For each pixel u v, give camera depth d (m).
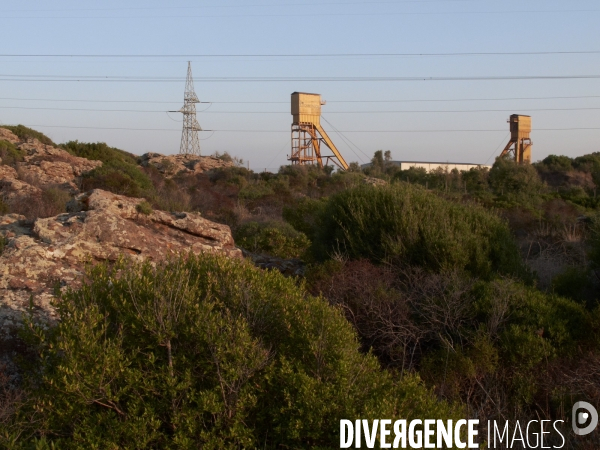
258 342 4.14
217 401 3.79
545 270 10.14
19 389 4.24
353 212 9.48
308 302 4.56
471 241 8.69
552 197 32.59
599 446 4.80
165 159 47.84
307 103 59.09
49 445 3.68
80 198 8.27
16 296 5.48
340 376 3.93
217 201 26.52
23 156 29.11
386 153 76.25
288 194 29.94
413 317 6.97
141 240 7.21
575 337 6.49
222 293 4.51
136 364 3.96
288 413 3.83
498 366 6.08
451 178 44.81
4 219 7.79
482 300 7.00
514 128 69.00
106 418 3.70
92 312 3.92
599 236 10.14
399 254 8.51
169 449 3.65
